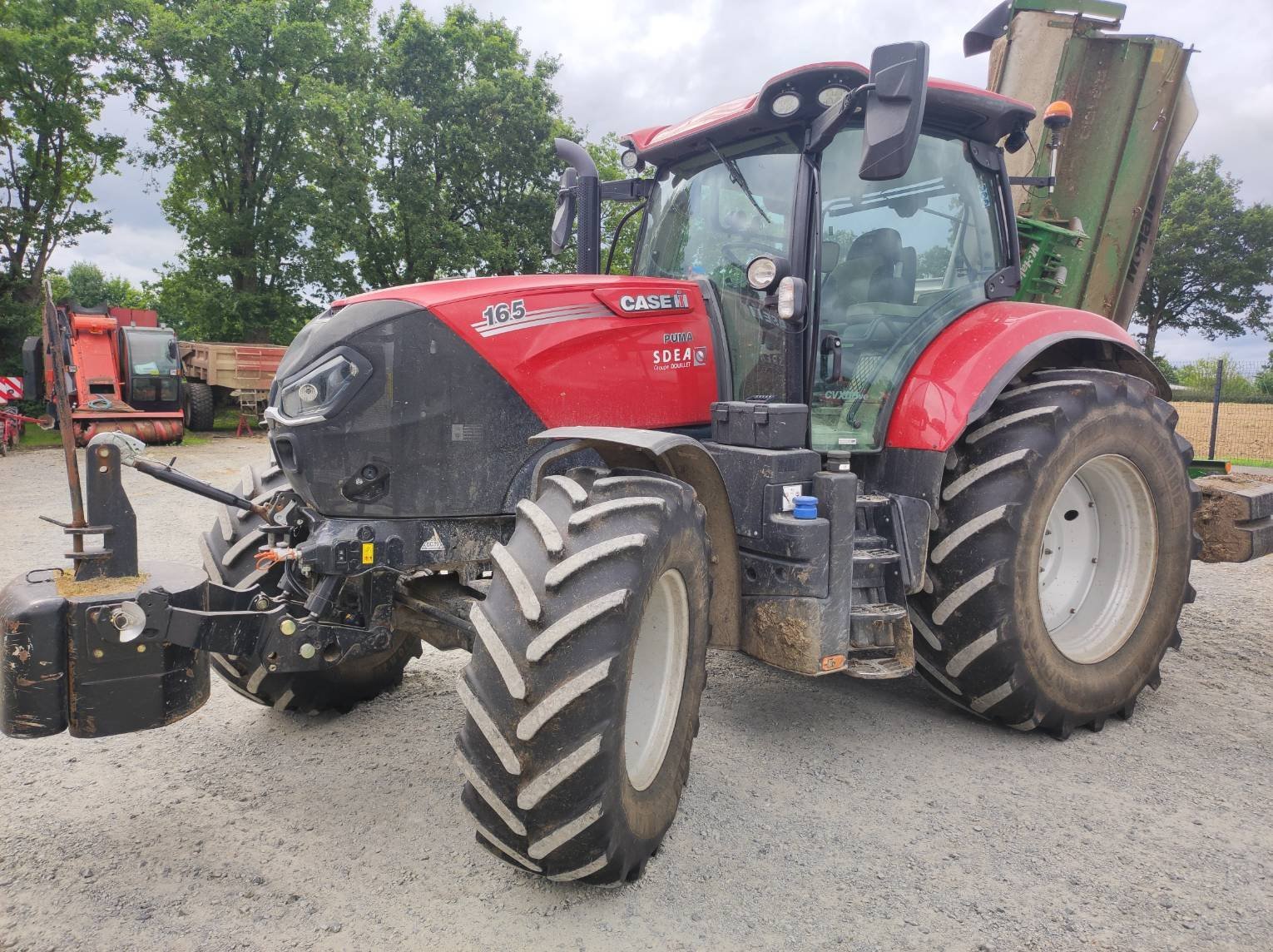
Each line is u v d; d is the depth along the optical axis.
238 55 22.27
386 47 23.23
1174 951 2.18
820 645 2.91
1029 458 3.24
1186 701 3.93
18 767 3.17
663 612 2.62
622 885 2.44
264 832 2.72
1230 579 6.29
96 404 14.62
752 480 2.97
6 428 14.51
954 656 3.34
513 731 2.10
